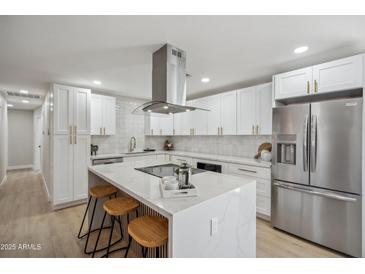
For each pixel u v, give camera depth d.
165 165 2.53
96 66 2.51
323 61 2.35
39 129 6.46
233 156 3.71
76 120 3.36
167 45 1.91
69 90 3.29
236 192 1.51
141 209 1.98
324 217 2.06
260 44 1.92
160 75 1.99
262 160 3.07
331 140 2.00
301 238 2.27
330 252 2.00
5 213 2.97
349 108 1.89
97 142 4.11
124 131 4.52
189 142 4.80
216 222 1.32
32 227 2.52
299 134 2.23
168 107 2.03
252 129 3.13
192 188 1.37
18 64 2.43
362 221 1.84
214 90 3.96
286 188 2.34
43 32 1.67
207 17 1.48
